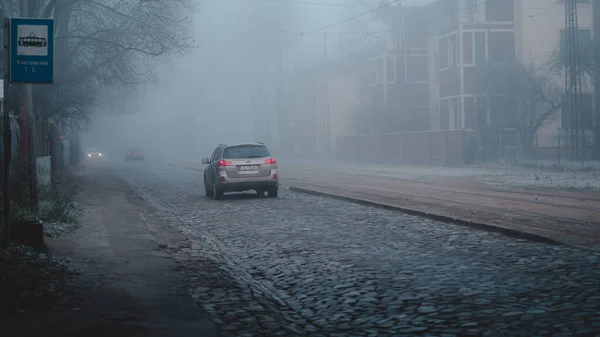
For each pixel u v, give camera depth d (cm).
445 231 1234
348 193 2170
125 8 2947
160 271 895
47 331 567
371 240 1156
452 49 5066
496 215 1440
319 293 769
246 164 2089
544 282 764
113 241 1184
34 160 1368
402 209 1584
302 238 1212
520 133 4278
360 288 777
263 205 1894
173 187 2908
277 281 858
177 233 1353
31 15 2481
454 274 833
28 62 934
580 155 3881
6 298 676
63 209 1441
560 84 4484
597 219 1333
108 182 3250
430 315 638
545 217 1383
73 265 918
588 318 598
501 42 4834
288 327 614
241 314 666
